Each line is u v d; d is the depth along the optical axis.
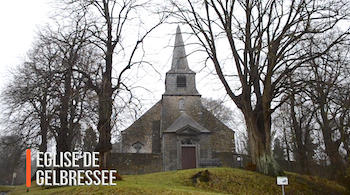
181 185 16.30
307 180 18.17
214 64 19.31
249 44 17.89
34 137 19.25
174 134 32.03
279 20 17.59
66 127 17.77
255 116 18.36
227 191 15.55
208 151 31.22
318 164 27.44
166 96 35.06
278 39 16.92
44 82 15.80
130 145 36.16
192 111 34.56
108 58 15.52
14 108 18.52
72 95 15.32
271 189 16.09
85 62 17.53
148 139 36.75
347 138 19.98
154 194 11.61
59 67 16.17
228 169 18.30
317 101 18.31
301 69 20.59
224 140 34.94
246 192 15.59
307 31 16.14
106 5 16.22
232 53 18.67
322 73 19.98
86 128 23.62
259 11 17.95
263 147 17.94
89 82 15.70
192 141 31.88
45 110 17.56
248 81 18.97
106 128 14.73
